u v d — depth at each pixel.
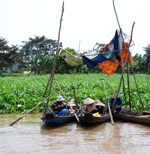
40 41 85.94
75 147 9.45
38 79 41.50
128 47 14.52
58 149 9.23
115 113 14.44
